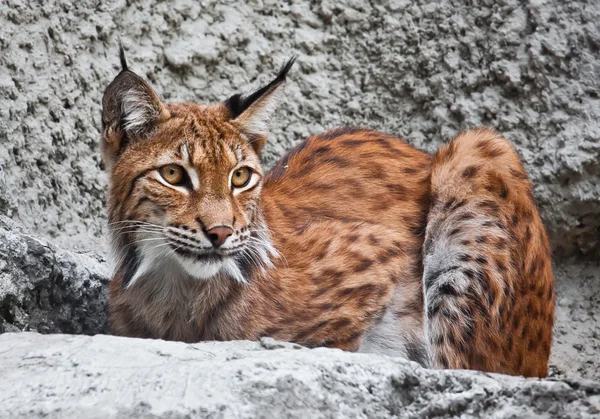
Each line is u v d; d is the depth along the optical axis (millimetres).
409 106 15289
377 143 11844
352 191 11219
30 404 6797
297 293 10141
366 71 15289
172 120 9453
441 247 10805
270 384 6820
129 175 9422
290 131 15094
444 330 10531
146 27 14516
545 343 10906
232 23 15008
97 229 13578
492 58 14859
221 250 9164
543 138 14500
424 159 11781
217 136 9445
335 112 15219
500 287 10461
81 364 7180
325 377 7020
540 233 10922
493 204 10680
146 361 7203
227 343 7883
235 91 14945
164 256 9484
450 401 7113
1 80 13039
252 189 9633
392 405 7109
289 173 11406
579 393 7133
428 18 15234
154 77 14539
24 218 12805
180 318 9867
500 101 14805
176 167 9266
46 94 13406
